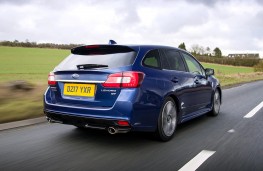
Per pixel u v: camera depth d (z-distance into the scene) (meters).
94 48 4.58
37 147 4.26
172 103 4.82
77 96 4.32
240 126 5.83
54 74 4.66
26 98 7.87
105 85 4.06
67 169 3.40
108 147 4.29
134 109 3.99
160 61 4.80
